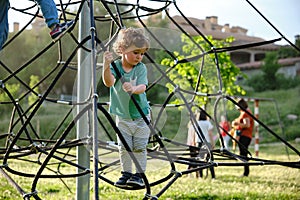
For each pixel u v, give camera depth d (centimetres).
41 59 1934
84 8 418
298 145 1762
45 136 1605
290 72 2802
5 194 589
